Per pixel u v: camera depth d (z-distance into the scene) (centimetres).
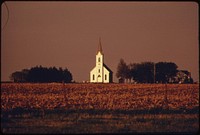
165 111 5678
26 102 5947
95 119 5041
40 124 4750
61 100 6103
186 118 5144
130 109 5803
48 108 5838
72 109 5769
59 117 5184
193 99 5997
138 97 6184
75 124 4722
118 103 6119
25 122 4859
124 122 4884
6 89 6072
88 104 5981
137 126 4706
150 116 5288
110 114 5422
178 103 6134
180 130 4562
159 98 6166
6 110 5725
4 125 4691
